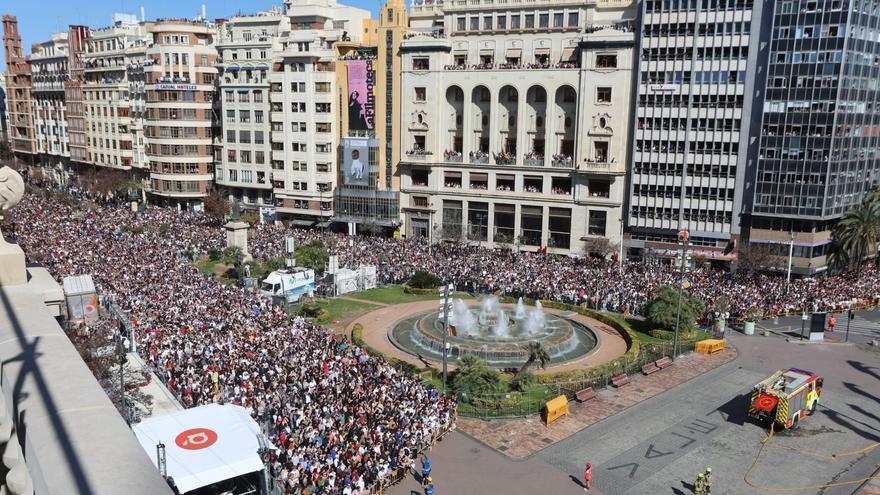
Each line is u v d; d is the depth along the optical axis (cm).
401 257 9381
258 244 9669
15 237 7850
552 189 10650
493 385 5022
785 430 4650
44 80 17988
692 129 9575
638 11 9938
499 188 10969
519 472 4031
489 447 4350
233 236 8688
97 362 3897
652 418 4838
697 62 9375
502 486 3862
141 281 6588
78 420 735
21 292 1273
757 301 7456
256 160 12825
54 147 18100
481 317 7038
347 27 13650
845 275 8756
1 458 775
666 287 6744
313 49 11725
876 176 9750
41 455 660
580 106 10100
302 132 11981
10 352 923
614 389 5369
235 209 8762
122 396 3922
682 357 6147
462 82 10881
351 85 11481
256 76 12525
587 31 10175
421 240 10725
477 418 4778
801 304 7594
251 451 3120
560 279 8200
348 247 9756
